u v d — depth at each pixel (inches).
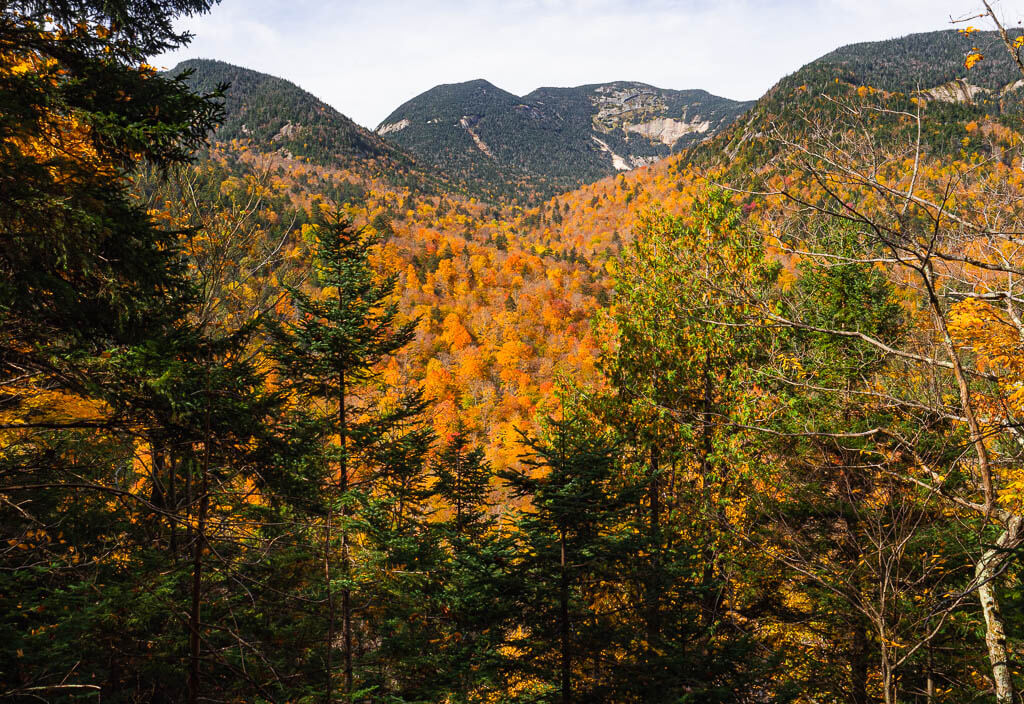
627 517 423.2
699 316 416.2
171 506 377.1
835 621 378.9
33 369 251.9
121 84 259.3
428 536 478.6
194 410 268.2
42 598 302.8
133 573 289.0
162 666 316.8
